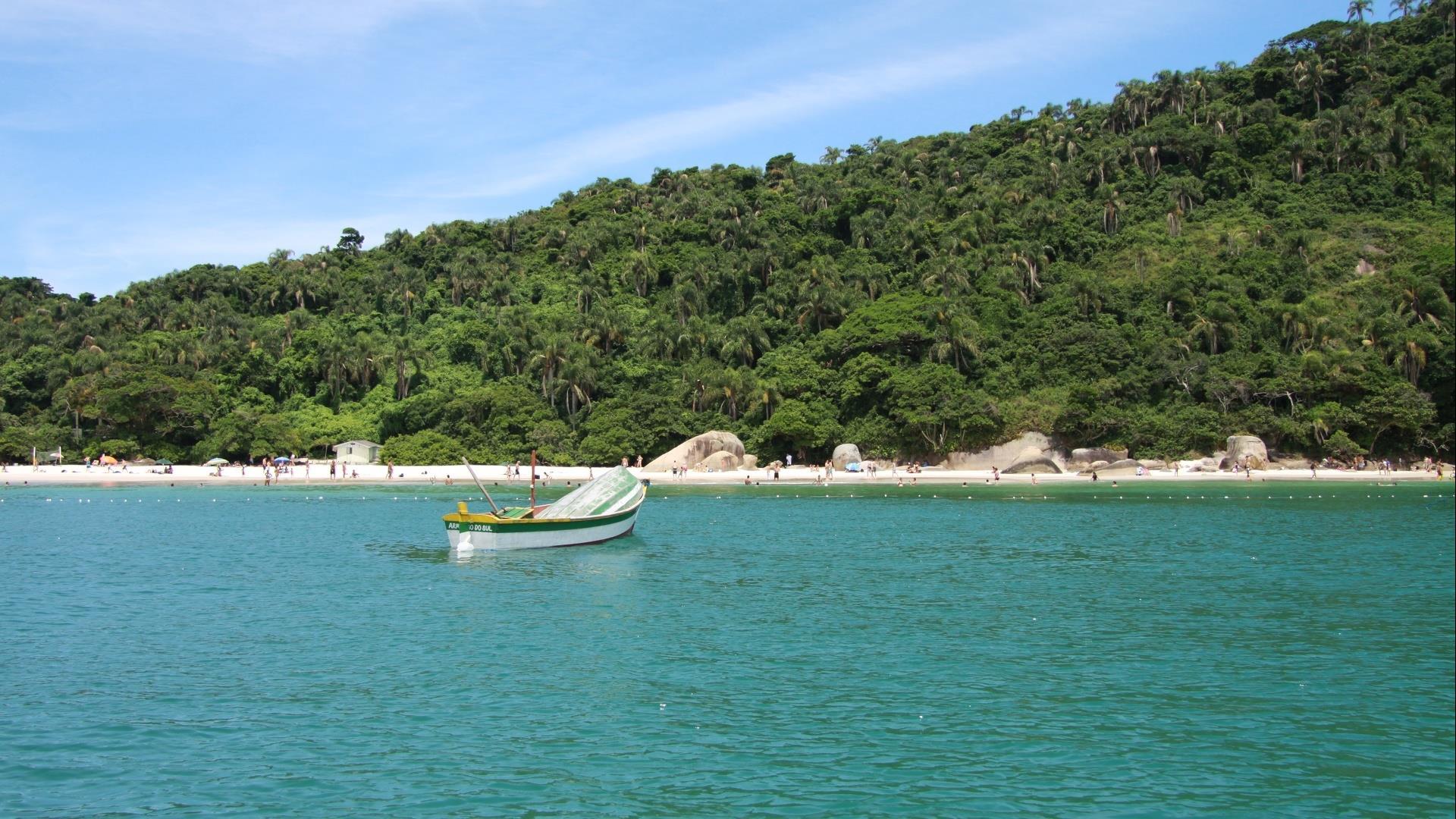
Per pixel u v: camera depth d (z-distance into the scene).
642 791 19.91
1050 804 19.42
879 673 28.12
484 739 22.81
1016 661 29.41
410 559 50.34
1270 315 124.31
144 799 19.61
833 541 56.94
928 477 107.56
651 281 162.62
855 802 19.39
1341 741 22.84
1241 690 26.59
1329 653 30.42
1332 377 109.56
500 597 39.66
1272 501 83.00
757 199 178.00
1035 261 137.75
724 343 134.12
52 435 123.62
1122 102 175.00
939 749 22.20
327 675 27.97
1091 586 41.84
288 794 19.83
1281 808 19.36
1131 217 152.50
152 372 123.50
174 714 24.67
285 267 180.12
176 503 84.88
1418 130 156.50
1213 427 111.06
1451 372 110.44
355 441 125.44
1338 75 170.12
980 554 51.75
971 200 155.88
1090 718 24.30
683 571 46.06
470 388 131.75
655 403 120.00
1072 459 111.50
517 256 177.38
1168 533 60.91
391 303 161.12
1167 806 19.36
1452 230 137.25
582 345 129.88
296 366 140.88
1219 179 156.12
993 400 112.69
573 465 115.44
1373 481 101.88
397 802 19.42
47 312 166.50
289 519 71.12
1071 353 118.75
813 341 130.38
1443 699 25.83
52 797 19.73
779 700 25.64
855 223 158.75
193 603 38.56
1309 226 144.88
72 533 62.00
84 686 27.08
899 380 115.88
